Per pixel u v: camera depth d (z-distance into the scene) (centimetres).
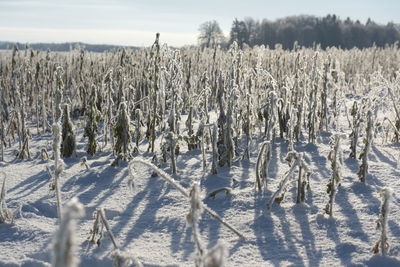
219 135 579
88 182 519
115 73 1070
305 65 808
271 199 418
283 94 761
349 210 415
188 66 1235
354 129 620
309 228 380
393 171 541
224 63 1159
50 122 1085
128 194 473
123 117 582
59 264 143
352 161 604
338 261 325
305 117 956
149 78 697
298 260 327
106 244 354
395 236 360
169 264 318
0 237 370
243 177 531
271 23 6738
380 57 2228
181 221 398
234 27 5672
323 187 486
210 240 361
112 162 592
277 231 375
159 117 682
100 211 329
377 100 634
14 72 757
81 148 759
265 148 466
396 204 424
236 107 619
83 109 1074
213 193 453
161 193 474
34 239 364
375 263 318
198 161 612
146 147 725
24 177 553
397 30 7281
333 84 873
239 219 400
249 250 342
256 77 789
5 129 876
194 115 941
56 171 333
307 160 620
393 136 760
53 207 444
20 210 414
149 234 374
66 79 1401
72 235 146
